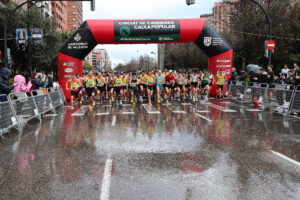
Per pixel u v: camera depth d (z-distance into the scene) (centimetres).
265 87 1167
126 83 1473
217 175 387
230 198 316
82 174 395
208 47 1691
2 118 664
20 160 468
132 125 785
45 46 3347
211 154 490
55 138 635
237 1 3019
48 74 1356
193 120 863
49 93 1074
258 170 407
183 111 1084
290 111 964
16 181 374
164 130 708
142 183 360
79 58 1642
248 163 439
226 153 496
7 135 678
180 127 747
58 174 397
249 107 1217
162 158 468
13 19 3016
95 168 420
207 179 372
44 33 3294
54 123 848
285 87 1047
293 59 2758
